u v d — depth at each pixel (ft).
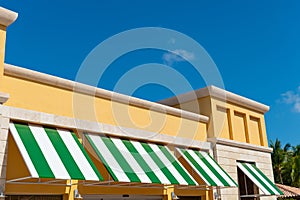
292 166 215.72
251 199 78.13
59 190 47.80
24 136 44.70
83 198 51.29
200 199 68.13
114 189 54.54
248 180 79.61
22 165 45.11
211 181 62.69
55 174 41.78
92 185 51.24
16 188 43.75
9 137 45.03
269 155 89.76
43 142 45.83
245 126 84.48
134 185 57.16
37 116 48.03
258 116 89.71
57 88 51.72
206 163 67.92
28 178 42.68
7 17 46.83
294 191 115.65
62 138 48.98
